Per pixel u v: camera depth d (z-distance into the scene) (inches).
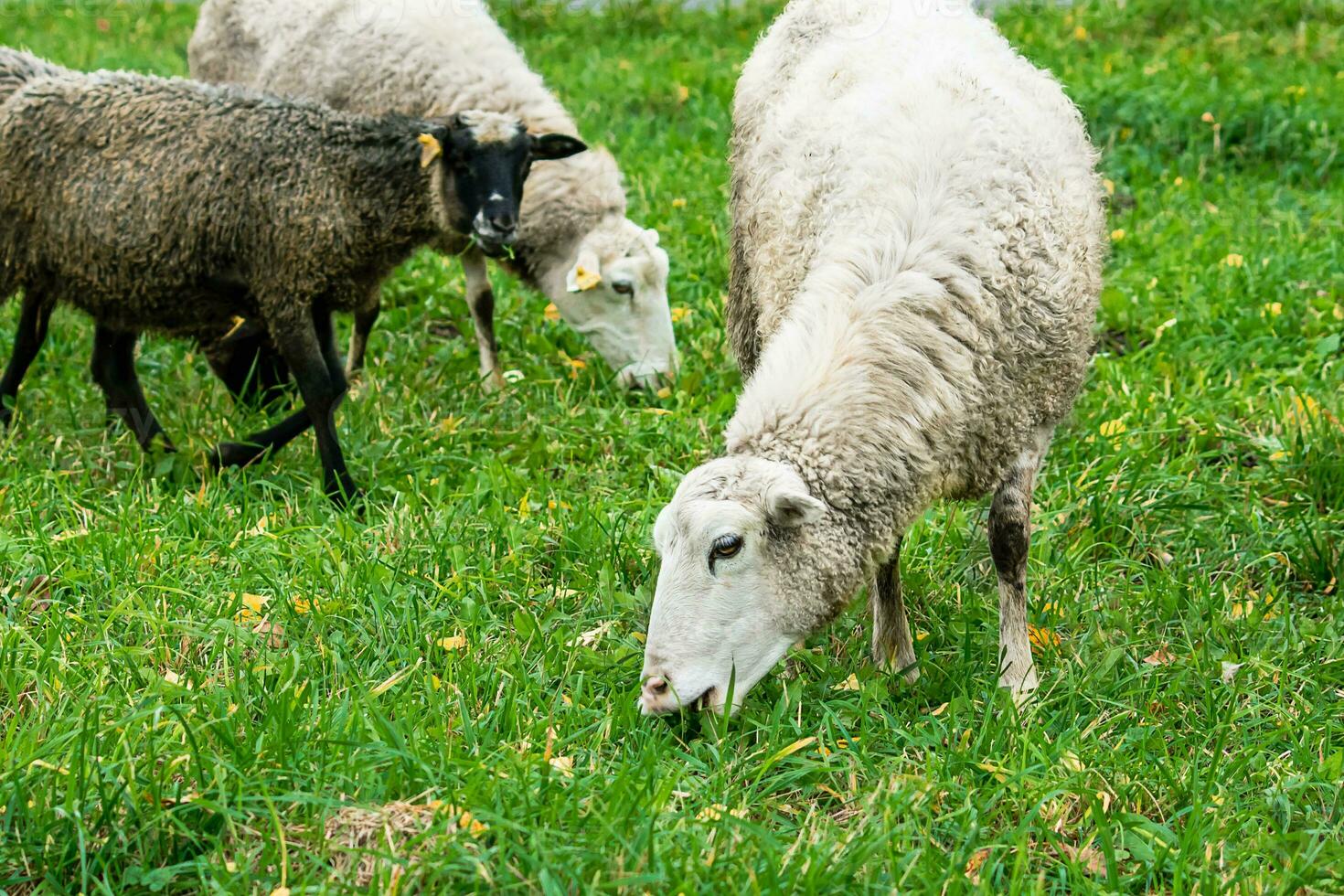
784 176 175.3
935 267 148.8
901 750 151.1
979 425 152.7
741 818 131.7
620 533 193.9
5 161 207.2
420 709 149.2
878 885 125.0
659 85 440.5
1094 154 177.2
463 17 267.7
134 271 208.7
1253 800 143.4
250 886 123.8
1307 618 182.4
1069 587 186.9
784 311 173.9
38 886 123.6
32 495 196.9
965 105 161.0
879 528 147.0
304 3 275.9
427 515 197.9
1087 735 153.3
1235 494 212.4
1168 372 250.2
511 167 214.1
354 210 209.5
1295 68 446.6
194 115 206.7
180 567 178.2
